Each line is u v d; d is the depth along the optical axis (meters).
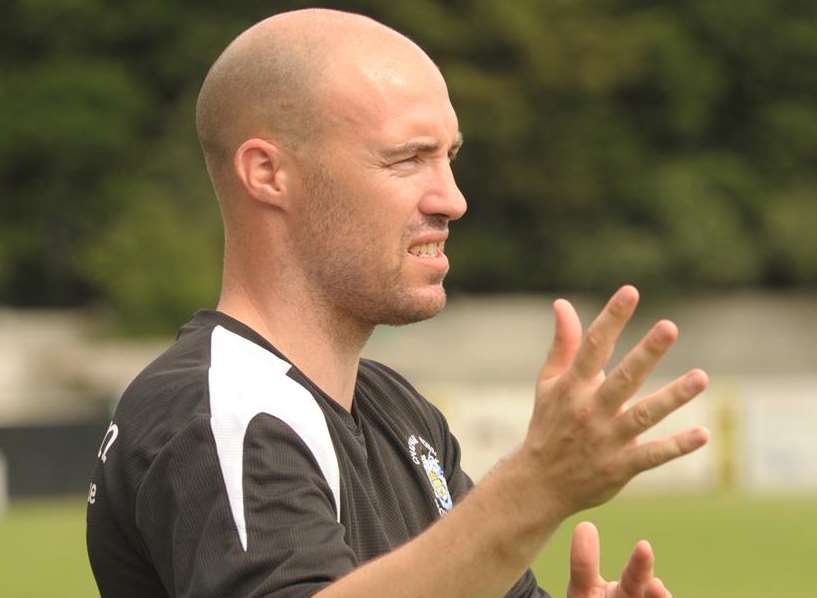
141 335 93.31
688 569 41.12
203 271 94.75
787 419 70.25
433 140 8.76
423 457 9.50
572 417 6.96
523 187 101.31
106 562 8.62
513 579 7.16
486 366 100.31
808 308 103.50
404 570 7.17
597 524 52.09
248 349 8.62
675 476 69.75
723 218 101.50
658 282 100.81
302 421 8.17
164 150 99.06
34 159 98.56
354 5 99.88
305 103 8.73
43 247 99.38
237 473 7.79
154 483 7.99
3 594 36.75
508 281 103.50
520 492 7.07
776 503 60.00
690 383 6.86
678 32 104.38
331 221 8.73
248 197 8.90
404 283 8.76
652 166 103.31
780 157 105.44
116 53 102.06
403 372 99.06
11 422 64.94
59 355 92.69
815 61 106.44
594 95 101.75
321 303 8.88
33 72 99.69
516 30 99.25
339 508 8.28
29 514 57.53
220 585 7.54
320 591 7.36
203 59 101.06
